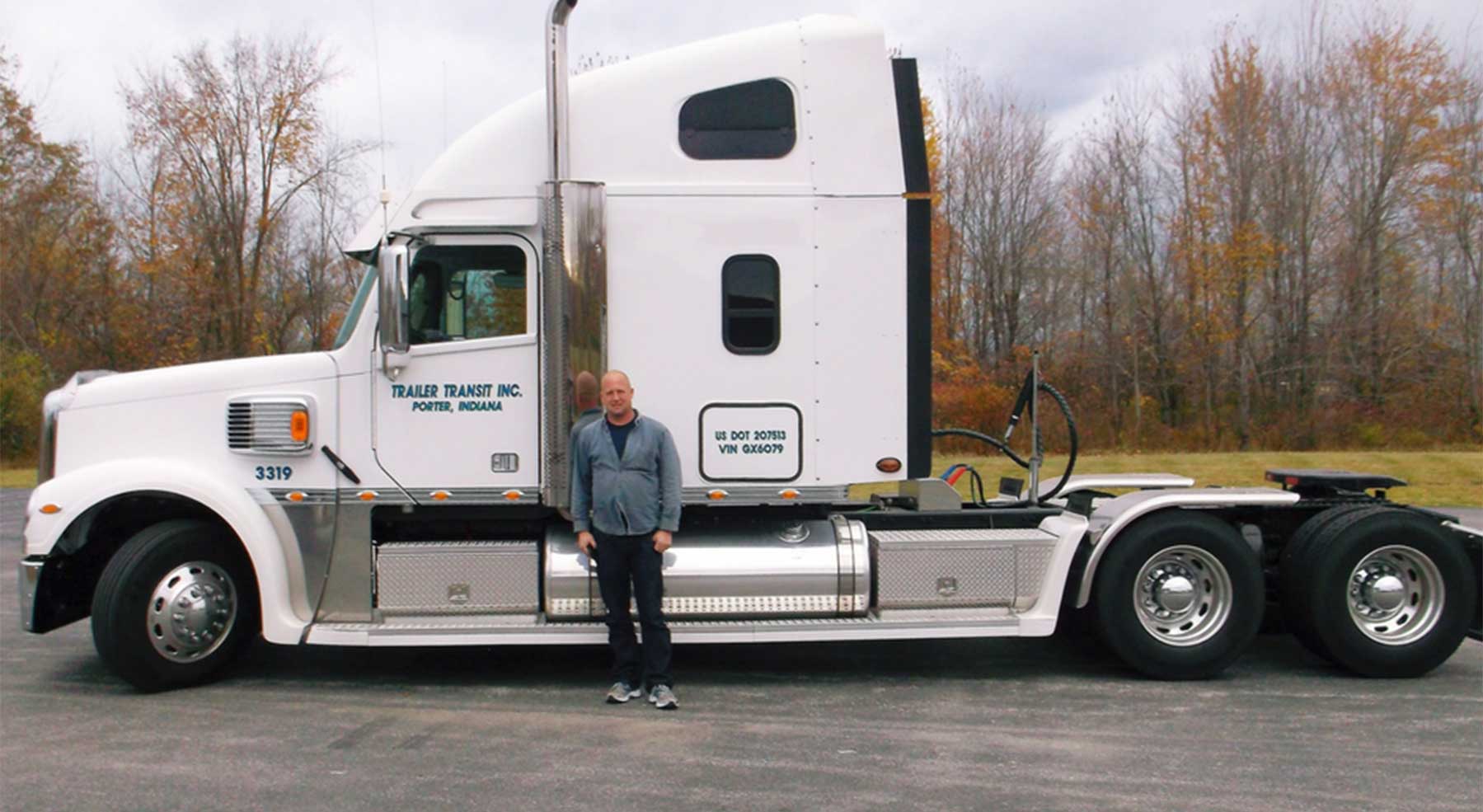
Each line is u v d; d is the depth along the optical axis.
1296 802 4.21
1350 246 29.72
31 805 4.23
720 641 5.82
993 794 4.32
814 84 5.93
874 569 6.06
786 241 5.88
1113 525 5.95
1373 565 6.09
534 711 5.54
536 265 5.86
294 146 32.09
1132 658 6.02
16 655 6.79
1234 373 30.05
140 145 31.84
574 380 5.74
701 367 5.84
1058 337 32.06
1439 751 4.84
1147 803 4.21
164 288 32.25
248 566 6.02
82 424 5.86
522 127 5.88
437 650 6.92
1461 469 19.14
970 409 27.12
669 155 5.85
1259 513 6.41
